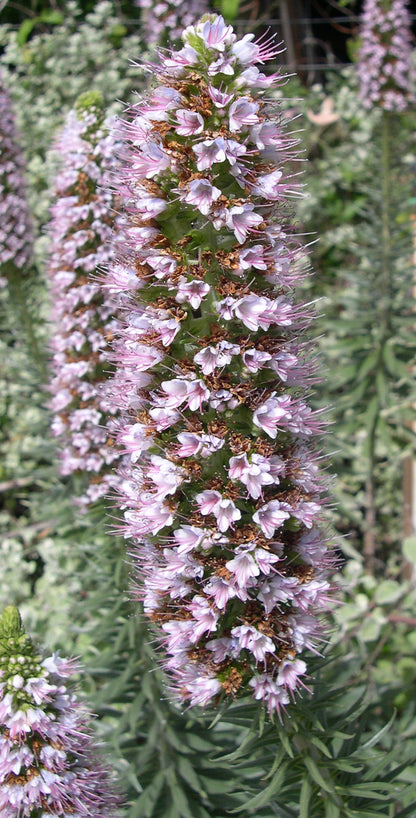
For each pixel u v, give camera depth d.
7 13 1.48
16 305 0.93
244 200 0.50
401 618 0.85
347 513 1.00
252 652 0.52
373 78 0.98
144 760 0.66
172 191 0.51
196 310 0.53
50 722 0.53
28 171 1.22
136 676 0.69
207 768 0.66
